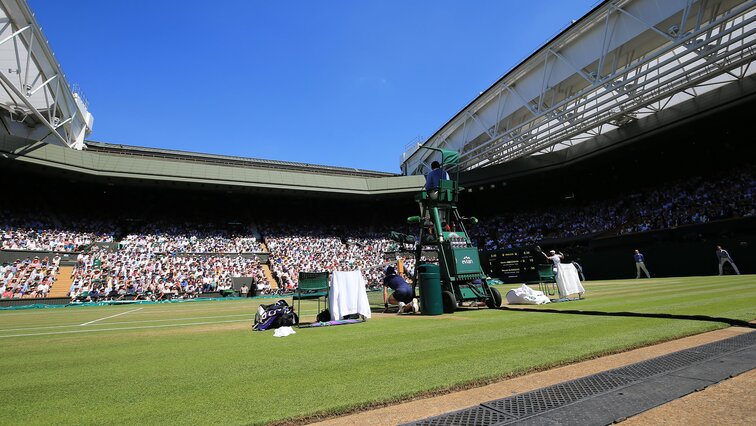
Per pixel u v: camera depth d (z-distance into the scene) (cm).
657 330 451
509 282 3078
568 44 2184
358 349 431
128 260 2919
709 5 1642
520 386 274
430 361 355
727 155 2905
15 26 1742
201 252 3334
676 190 3009
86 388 306
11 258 2520
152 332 697
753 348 337
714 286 1159
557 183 3912
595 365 321
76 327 848
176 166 3130
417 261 917
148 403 262
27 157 2588
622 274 2597
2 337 673
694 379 260
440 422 209
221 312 1254
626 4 1878
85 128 3158
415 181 3791
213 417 230
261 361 385
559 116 2347
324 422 222
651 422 197
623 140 2802
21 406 262
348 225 4447
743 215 2284
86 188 3394
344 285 727
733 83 2242
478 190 3969
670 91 2186
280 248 3703
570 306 805
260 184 3397
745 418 196
